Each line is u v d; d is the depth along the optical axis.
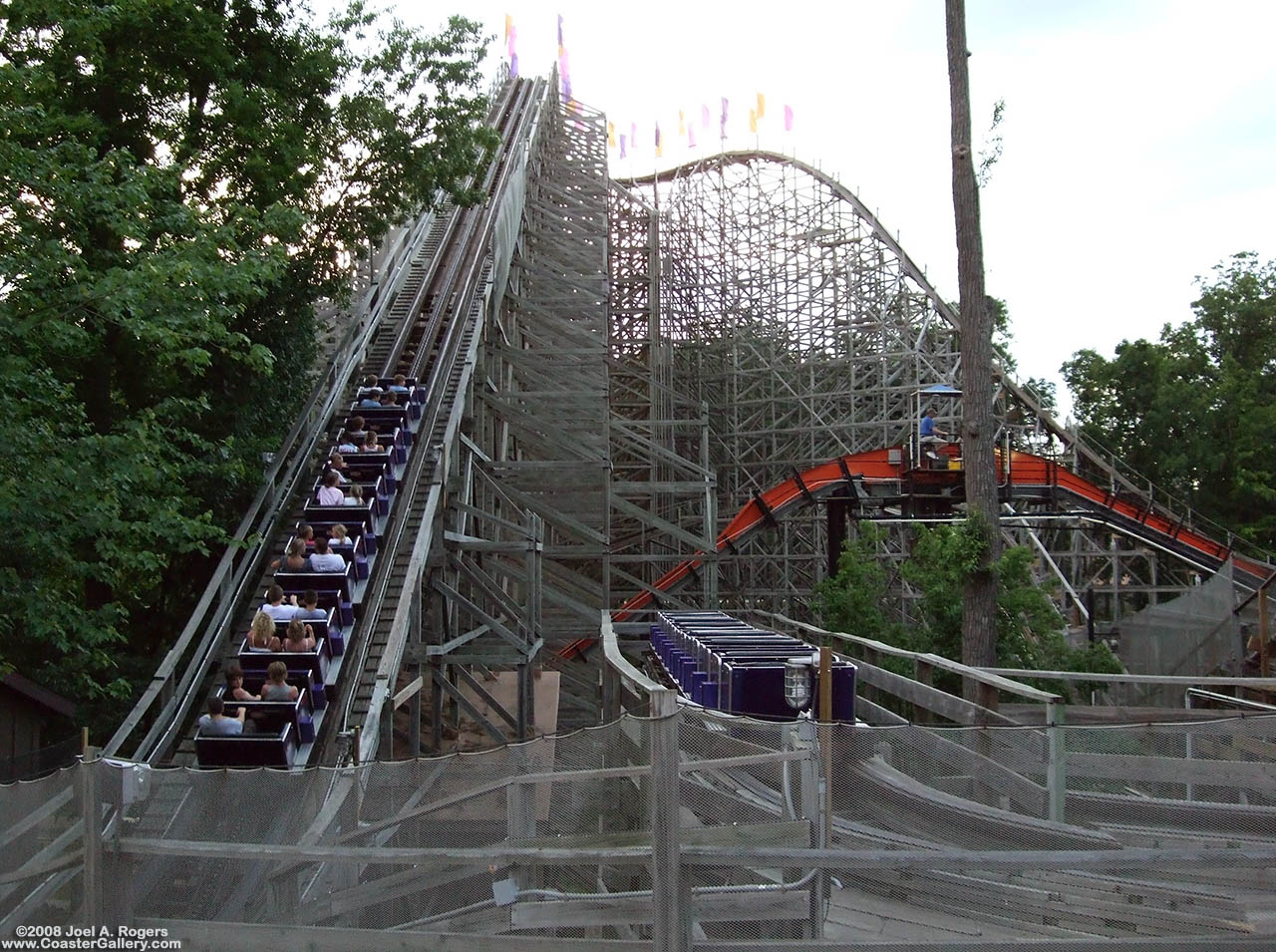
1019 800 7.62
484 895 6.55
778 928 6.62
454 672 25.42
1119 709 12.72
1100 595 38.34
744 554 37.91
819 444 39.75
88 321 15.32
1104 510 30.33
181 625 19.88
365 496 16.14
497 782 6.52
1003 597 19.78
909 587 30.62
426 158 20.59
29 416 11.38
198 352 11.48
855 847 6.87
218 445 17.14
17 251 11.09
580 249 35.28
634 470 40.94
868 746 6.98
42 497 10.58
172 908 6.39
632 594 34.94
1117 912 7.23
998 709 12.91
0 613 11.46
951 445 25.05
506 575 26.19
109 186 11.89
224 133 17.16
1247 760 8.23
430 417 19.58
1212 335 52.97
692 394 42.78
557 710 24.42
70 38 13.80
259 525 17.47
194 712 13.99
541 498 27.70
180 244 12.36
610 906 6.18
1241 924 6.92
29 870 6.16
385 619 14.55
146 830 6.50
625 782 6.75
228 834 6.54
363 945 6.08
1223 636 18.48
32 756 12.93
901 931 7.08
